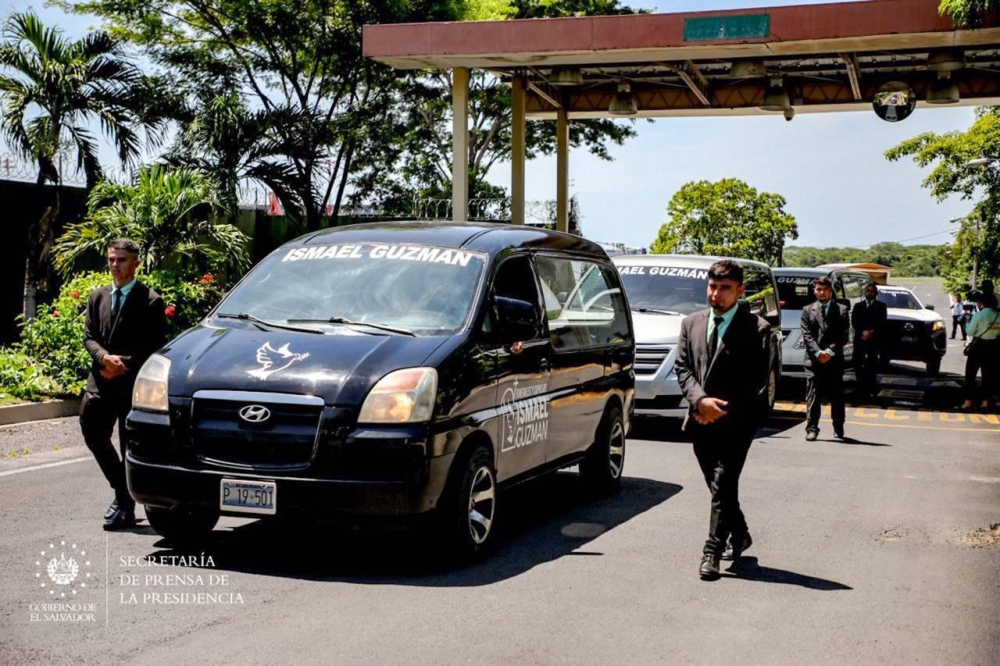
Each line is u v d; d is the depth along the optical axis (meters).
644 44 17.59
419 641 5.02
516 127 22.30
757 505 8.69
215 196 18.61
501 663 4.76
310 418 5.96
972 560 6.94
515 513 8.13
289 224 24.73
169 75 26.28
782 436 13.23
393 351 6.30
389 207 30.64
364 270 7.20
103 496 8.18
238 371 6.17
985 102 23.42
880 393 19.27
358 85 29.11
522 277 7.63
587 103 25.48
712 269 6.29
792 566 6.70
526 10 28.61
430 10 26.97
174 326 15.02
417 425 6.02
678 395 12.18
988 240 43.38
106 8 26.61
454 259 7.23
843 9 16.67
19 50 18.95
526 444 7.34
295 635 5.06
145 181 16.59
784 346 17.92
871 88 23.75
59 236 19.23
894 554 7.07
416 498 5.99
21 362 13.30
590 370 8.50
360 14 26.48
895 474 10.39
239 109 22.22
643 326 12.62
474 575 6.25
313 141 24.77
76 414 12.86
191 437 6.11
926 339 22.81
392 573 6.25
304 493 5.89
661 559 6.77
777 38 16.98
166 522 6.55
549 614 5.52
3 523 7.19
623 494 9.01
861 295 22.91
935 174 42.53
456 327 6.71
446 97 29.95
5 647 4.79
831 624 5.50
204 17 26.83
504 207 30.27
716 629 5.36
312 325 6.73
